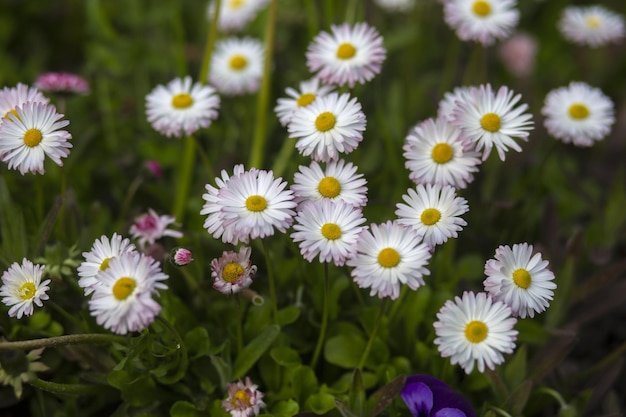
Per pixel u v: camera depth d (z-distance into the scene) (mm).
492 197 649
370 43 559
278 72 715
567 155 707
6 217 558
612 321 619
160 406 542
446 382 538
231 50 660
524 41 763
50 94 593
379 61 557
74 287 542
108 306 468
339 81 554
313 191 509
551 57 816
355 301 569
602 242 627
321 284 552
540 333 558
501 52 764
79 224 577
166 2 767
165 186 650
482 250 611
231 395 517
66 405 535
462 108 521
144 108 705
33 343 484
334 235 490
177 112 575
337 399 506
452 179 522
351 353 541
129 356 507
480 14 607
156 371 519
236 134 677
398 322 557
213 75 656
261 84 641
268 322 545
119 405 543
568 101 590
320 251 489
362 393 508
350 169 512
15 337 535
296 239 489
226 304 555
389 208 589
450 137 526
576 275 621
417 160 526
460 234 604
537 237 640
